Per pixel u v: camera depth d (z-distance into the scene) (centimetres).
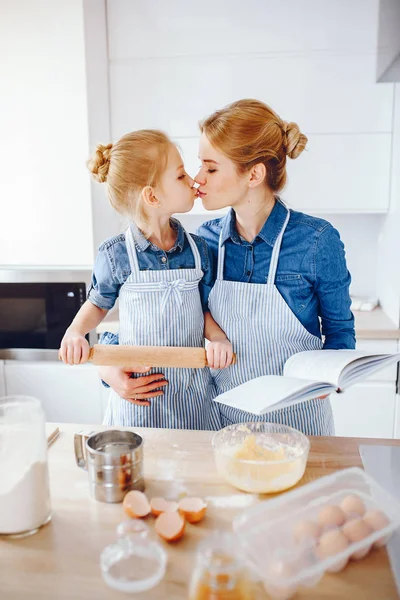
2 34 203
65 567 66
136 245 122
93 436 86
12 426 73
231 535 68
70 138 207
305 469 88
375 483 79
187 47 213
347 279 124
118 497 80
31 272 217
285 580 60
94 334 213
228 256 125
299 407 124
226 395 91
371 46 206
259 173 113
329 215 247
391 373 205
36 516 72
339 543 65
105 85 218
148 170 115
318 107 212
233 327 125
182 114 218
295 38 208
